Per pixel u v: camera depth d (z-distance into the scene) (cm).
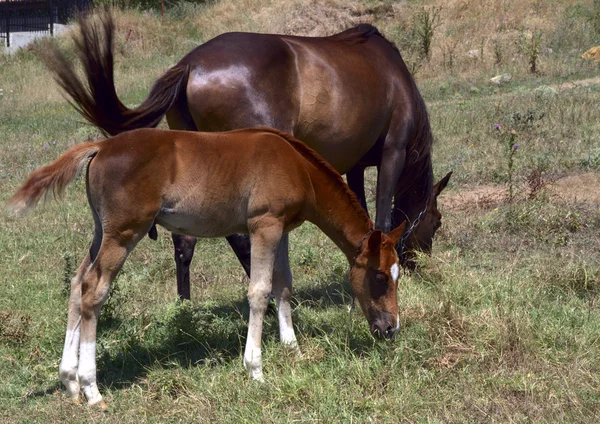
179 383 446
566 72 1684
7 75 2098
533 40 1859
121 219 423
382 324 469
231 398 425
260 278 452
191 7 2667
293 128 550
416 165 638
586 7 2145
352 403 413
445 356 468
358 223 479
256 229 452
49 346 512
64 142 1270
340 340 498
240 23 2427
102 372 477
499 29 2089
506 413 397
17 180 1009
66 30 2302
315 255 708
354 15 2359
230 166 441
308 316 552
